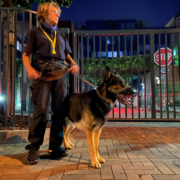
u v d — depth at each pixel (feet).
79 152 9.02
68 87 15.28
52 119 8.40
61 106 8.41
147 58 50.16
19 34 30.27
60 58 8.17
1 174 6.44
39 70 7.69
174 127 15.93
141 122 18.97
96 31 17.30
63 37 8.88
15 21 11.90
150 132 13.80
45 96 7.83
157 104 47.83
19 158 8.19
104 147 9.84
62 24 28.02
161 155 8.48
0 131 10.71
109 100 7.22
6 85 11.72
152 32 17.40
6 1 15.10
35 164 7.41
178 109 40.14
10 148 9.82
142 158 8.05
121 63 48.16
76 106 7.75
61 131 8.42
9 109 14.38
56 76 7.92
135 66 49.65
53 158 8.15
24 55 7.78
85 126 7.31
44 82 7.81
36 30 7.93
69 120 9.07
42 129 7.89
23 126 12.03
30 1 17.44
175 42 54.03
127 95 6.97
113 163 7.47
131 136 12.48
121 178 6.06
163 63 31.86
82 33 17.34
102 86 7.25
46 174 6.42
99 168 6.92
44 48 7.78
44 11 7.89
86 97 7.50
